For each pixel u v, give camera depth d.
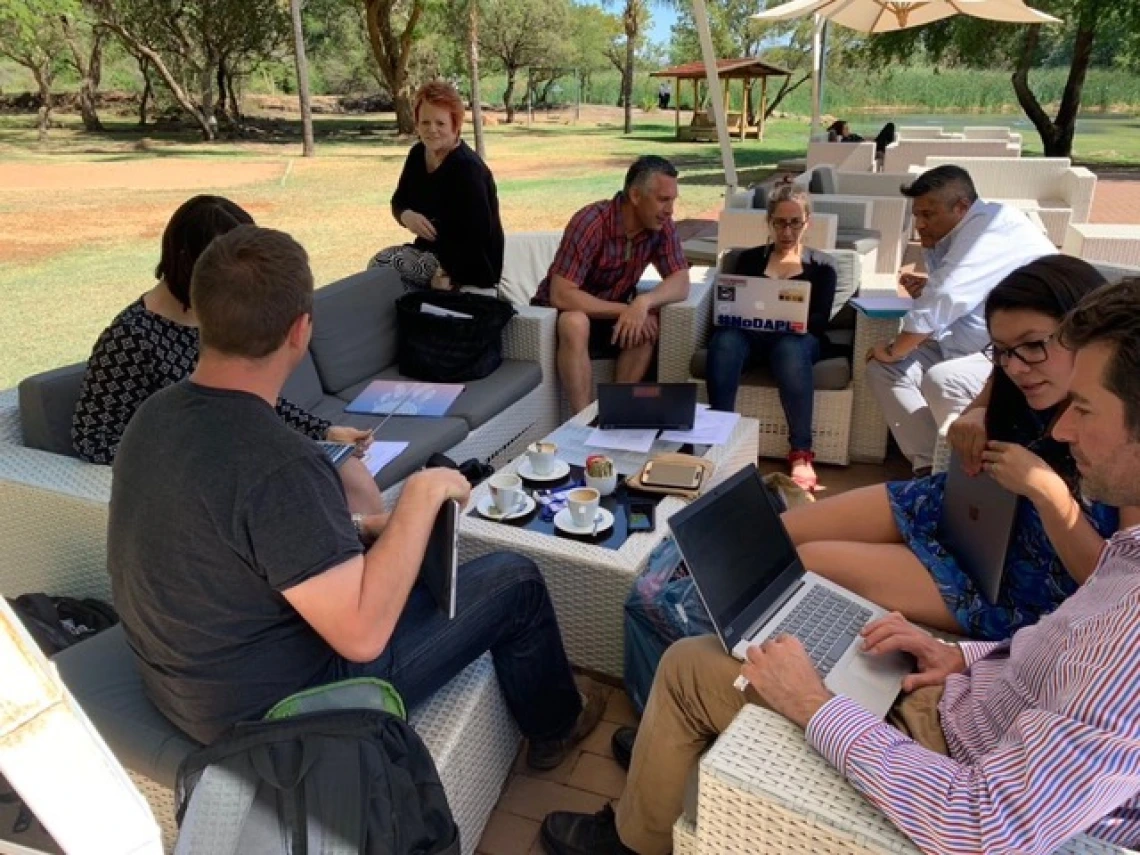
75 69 30.62
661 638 2.06
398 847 1.26
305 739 1.28
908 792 1.10
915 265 7.72
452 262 4.31
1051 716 1.04
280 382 1.44
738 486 1.86
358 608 1.39
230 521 1.32
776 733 1.30
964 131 13.10
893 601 1.97
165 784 1.54
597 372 4.09
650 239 3.99
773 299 3.68
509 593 1.84
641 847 1.71
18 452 2.45
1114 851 1.07
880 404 3.62
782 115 43.31
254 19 26.83
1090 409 1.01
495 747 1.90
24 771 0.93
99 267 8.66
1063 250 5.54
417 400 3.36
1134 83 28.55
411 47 26.62
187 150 22.81
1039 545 1.80
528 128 34.62
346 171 17.67
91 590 2.38
